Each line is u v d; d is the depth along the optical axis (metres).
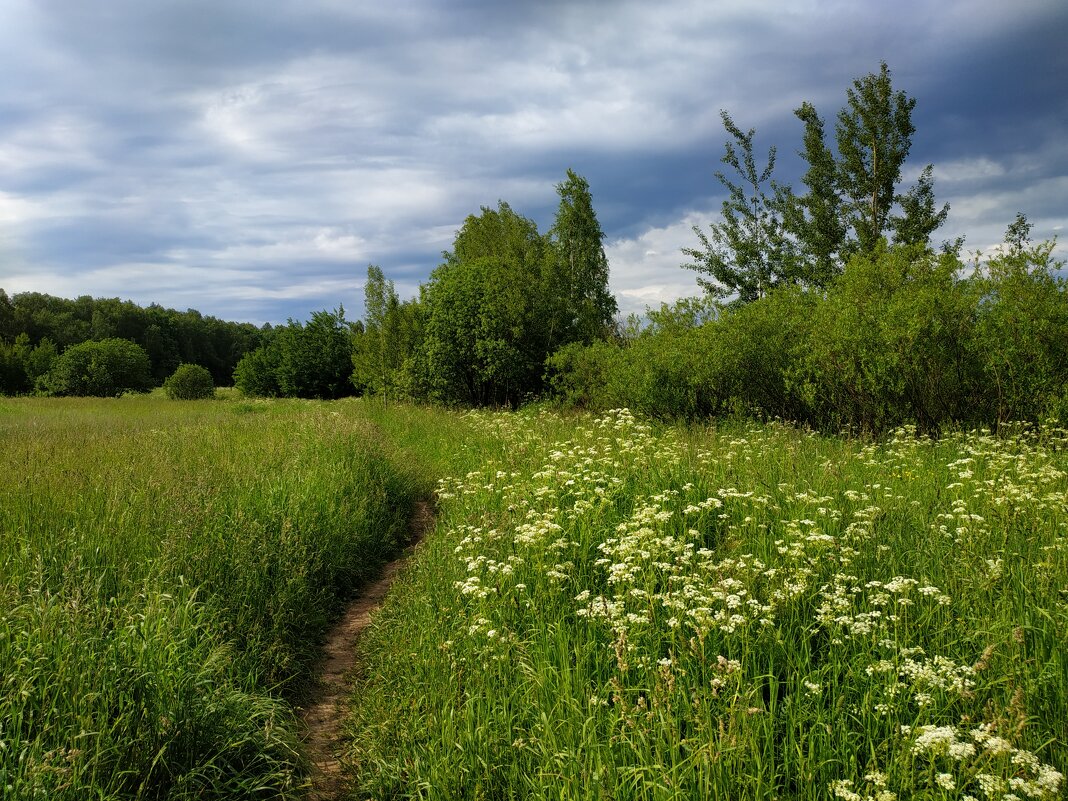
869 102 19.62
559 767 3.38
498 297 25.06
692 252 23.59
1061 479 7.07
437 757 3.86
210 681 4.25
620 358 18.19
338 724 4.93
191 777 3.58
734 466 8.20
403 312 28.92
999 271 11.27
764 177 22.39
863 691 3.69
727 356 15.03
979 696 3.46
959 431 11.38
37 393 52.53
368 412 22.98
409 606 6.32
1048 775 2.51
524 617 5.18
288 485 8.70
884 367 12.02
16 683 3.65
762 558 5.43
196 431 14.65
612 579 4.94
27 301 98.56
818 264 21.12
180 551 5.84
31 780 3.07
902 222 19.58
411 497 11.71
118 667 3.86
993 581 4.46
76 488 7.42
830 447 10.52
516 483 8.93
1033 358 10.75
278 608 6.02
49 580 5.20
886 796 2.69
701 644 3.86
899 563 5.14
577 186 30.89
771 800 3.00
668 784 3.08
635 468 8.11
